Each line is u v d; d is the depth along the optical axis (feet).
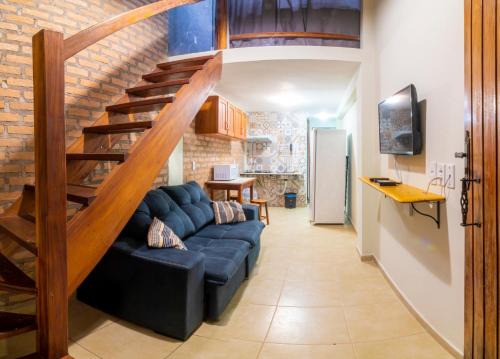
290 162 23.22
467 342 5.18
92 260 5.56
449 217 5.75
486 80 4.50
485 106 4.53
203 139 15.53
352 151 16.92
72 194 5.86
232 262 7.79
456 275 5.57
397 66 8.32
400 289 8.20
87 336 6.52
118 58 9.89
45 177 4.47
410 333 6.56
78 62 8.63
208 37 11.66
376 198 10.65
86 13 8.85
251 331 6.73
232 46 11.42
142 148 6.68
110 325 6.95
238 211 11.99
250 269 9.89
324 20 10.95
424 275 6.77
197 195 12.00
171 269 6.41
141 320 6.84
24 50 7.37
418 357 5.75
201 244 9.25
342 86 14.38
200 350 6.06
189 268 6.33
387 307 7.74
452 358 5.67
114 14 9.71
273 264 10.88
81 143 8.31
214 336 6.54
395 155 8.61
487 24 4.44
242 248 8.94
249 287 8.98
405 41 7.74
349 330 6.72
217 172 16.60
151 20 11.32
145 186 6.75
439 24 6.04
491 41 4.37
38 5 7.66
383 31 9.53
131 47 10.40
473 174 4.86
